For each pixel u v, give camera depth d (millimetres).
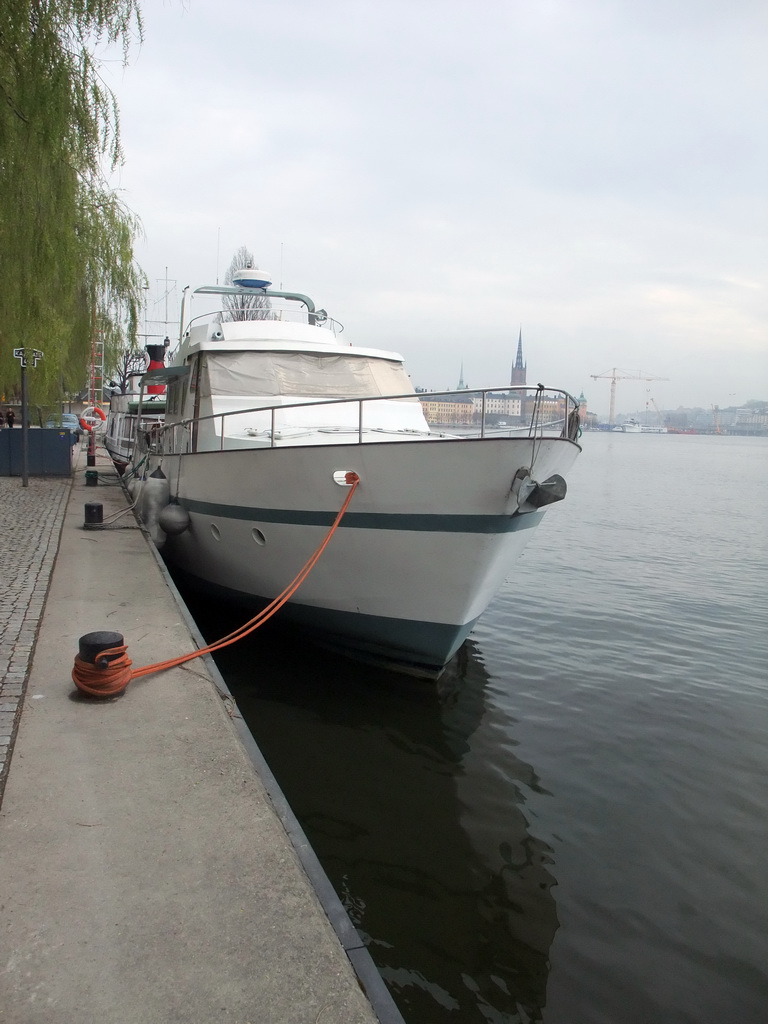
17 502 12570
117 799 3311
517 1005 3625
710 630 10258
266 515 7547
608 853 4891
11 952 2363
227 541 8344
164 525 8953
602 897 4441
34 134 5875
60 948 2395
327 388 9086
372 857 4777
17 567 7785
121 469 17984
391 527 6574
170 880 2764
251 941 2469
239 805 3309
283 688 7430
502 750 6348
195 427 9250
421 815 5289
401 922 4191
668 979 3811
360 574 7000
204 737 3969
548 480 5875
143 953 2389
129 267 14031
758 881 4629
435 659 7176
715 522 22766
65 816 3154
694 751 6434
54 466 17078
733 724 7027
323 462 6742
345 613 7383
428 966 3869
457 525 6270
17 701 4340
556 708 7312
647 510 26141
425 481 6211
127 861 2865
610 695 7703
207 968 2340
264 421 8594
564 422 6199
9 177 6059
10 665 4891
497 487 5969
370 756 6164
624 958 3955
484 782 5789
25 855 2869
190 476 8859
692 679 8258
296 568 7547
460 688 7738
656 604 11750
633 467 56188
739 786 5836
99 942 2428
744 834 5160
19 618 5961
